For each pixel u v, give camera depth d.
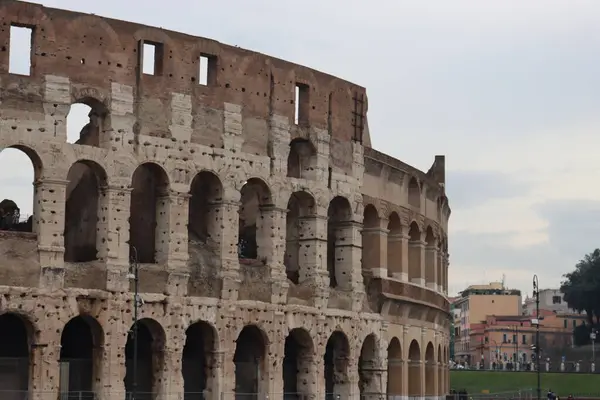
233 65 106.31
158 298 98.62
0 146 91.25
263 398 106.56
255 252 116.00
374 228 125.31
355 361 117.62
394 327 128.00
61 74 94.81
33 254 92.31
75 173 106.19
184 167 101.25
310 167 114.19
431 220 142.50
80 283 94.44
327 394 116.62
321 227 113.69
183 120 101.62
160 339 99.25
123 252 96.88
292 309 109.50
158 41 100.81
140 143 98.69
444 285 156.88
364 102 122.12
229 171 104.69
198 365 105.50
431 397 141.50
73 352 101.44
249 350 110.12
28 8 93.69
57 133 94.06
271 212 108.56
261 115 108.44
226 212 104.31
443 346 151.12
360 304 118.69
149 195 105.50
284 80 111.19
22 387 94.06
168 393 98.69
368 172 123.50
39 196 93.25
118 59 98.31
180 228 100.62
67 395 94.75
